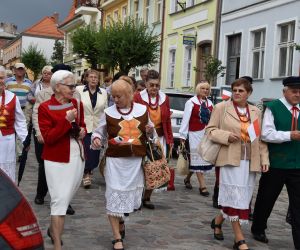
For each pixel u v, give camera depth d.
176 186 10.23
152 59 25.55
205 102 9.42
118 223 5.81
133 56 25.00
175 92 15.53
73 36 31.41
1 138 6.01
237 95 6.00
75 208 7.71
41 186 7.73
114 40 24.94
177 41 27.45
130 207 5.77
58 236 5.28
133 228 6.77
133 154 5.69
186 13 26.33
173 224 7.11
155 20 31.00
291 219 6.25
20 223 2.82
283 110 6.10
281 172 6.22
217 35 22.86
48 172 5.30
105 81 15.43
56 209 5.27
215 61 20.03
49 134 5.20
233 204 5.87
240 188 5.86
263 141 6.09
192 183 10.76
